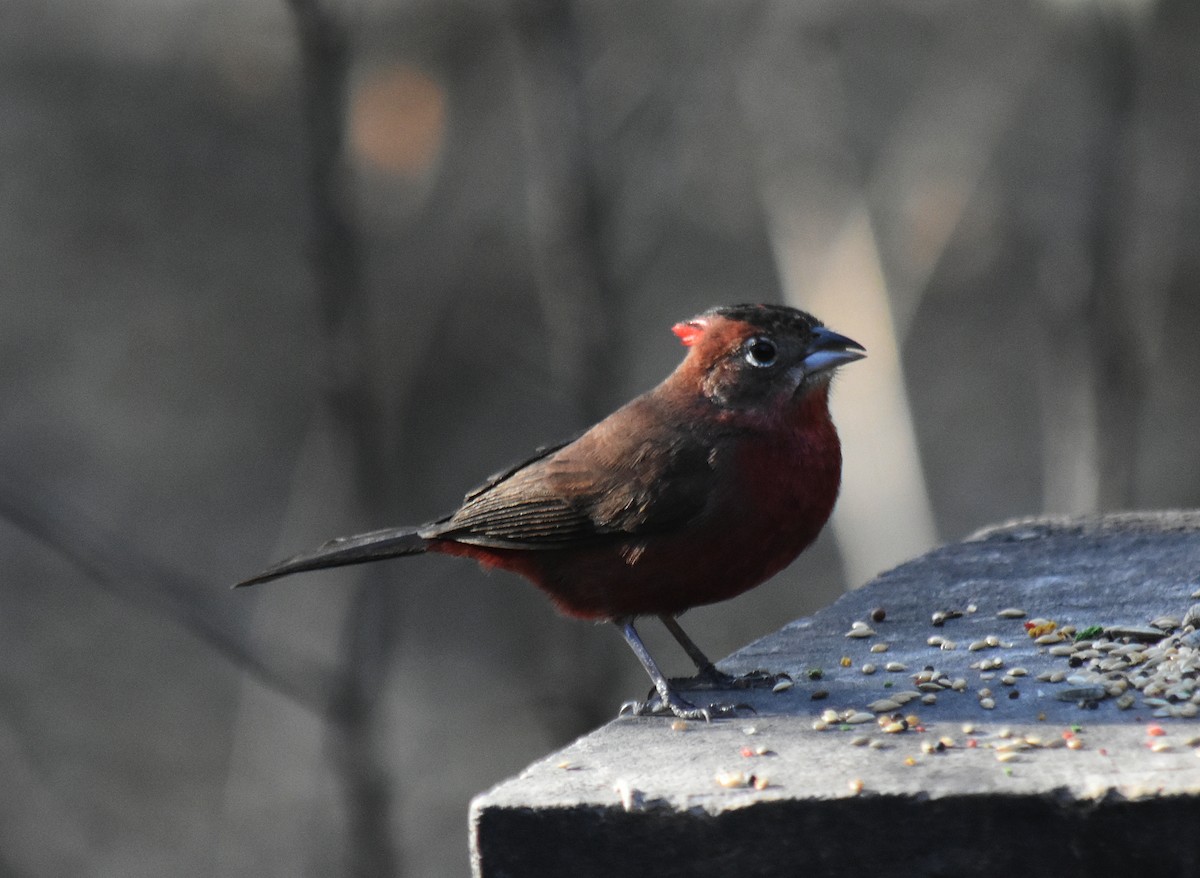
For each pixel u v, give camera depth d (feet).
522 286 65.98
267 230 69.51
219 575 64.75
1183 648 18.44
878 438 46.14
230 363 68.64
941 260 65.98
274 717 62.34
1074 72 61.46
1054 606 20.71
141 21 69.31
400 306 54.29
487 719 65.36
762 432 20.57
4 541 64.75
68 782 61.00
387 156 40.22
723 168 63.93
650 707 18.76
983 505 66.59
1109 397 43.65
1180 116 65.62
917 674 18.58
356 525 39.09
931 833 14.61
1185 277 65.67
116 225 69.26
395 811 53.16
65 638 63.77
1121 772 14.75
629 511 20.40
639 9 54.65
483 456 67.56
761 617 65.92
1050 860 14.49
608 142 45.62
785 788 14.96
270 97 68.95
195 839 59.62
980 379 67.77
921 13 62.34
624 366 41.91
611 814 14.94
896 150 58.39
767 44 52.34
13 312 67.97
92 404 67.31
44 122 69.41
